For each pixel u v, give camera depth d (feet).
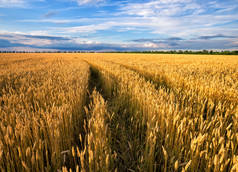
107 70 28.40
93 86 24.70
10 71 25.86
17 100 9.01
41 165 5.09
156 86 20.79
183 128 5.71
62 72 22.85
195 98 11.18
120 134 8.84
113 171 5.92
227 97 11.43
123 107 13.01
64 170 3.64
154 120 7.33
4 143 5.43
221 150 4.18
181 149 5.53
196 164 5.34
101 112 7.70
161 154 6.41
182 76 20.08
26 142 5.94
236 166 3.84
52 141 5.56
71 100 9.41
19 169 5.23
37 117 6.98
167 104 7.60
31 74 22.68
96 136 5.77
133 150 7.64
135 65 38.04
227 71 29.12
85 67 29.96
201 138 4.79
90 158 4.49
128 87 14.30
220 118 6.64
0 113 7.35
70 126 7.39
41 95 9.94
